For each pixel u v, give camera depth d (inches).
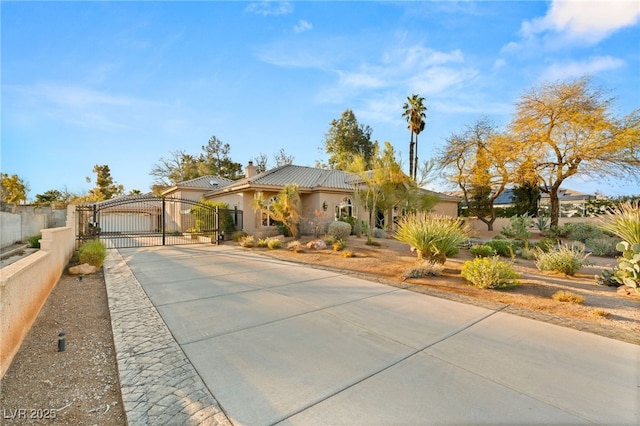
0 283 132.1
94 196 1491.1
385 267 410.9
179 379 137.1
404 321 210.8
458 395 123.7
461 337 182.7
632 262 274.1
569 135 828.6
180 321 211.9
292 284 320.8
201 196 1091.9
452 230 401.7
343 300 262.1
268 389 128.9
